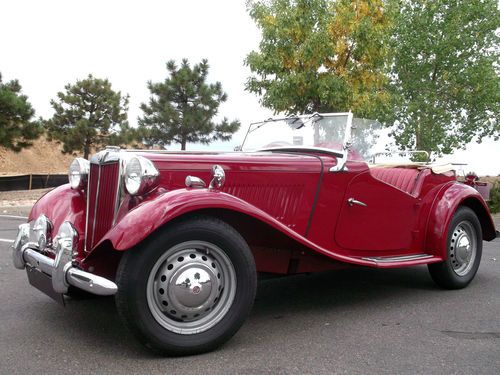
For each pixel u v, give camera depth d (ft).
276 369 9.97
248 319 13.42
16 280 17.60
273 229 11.75
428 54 60.95
